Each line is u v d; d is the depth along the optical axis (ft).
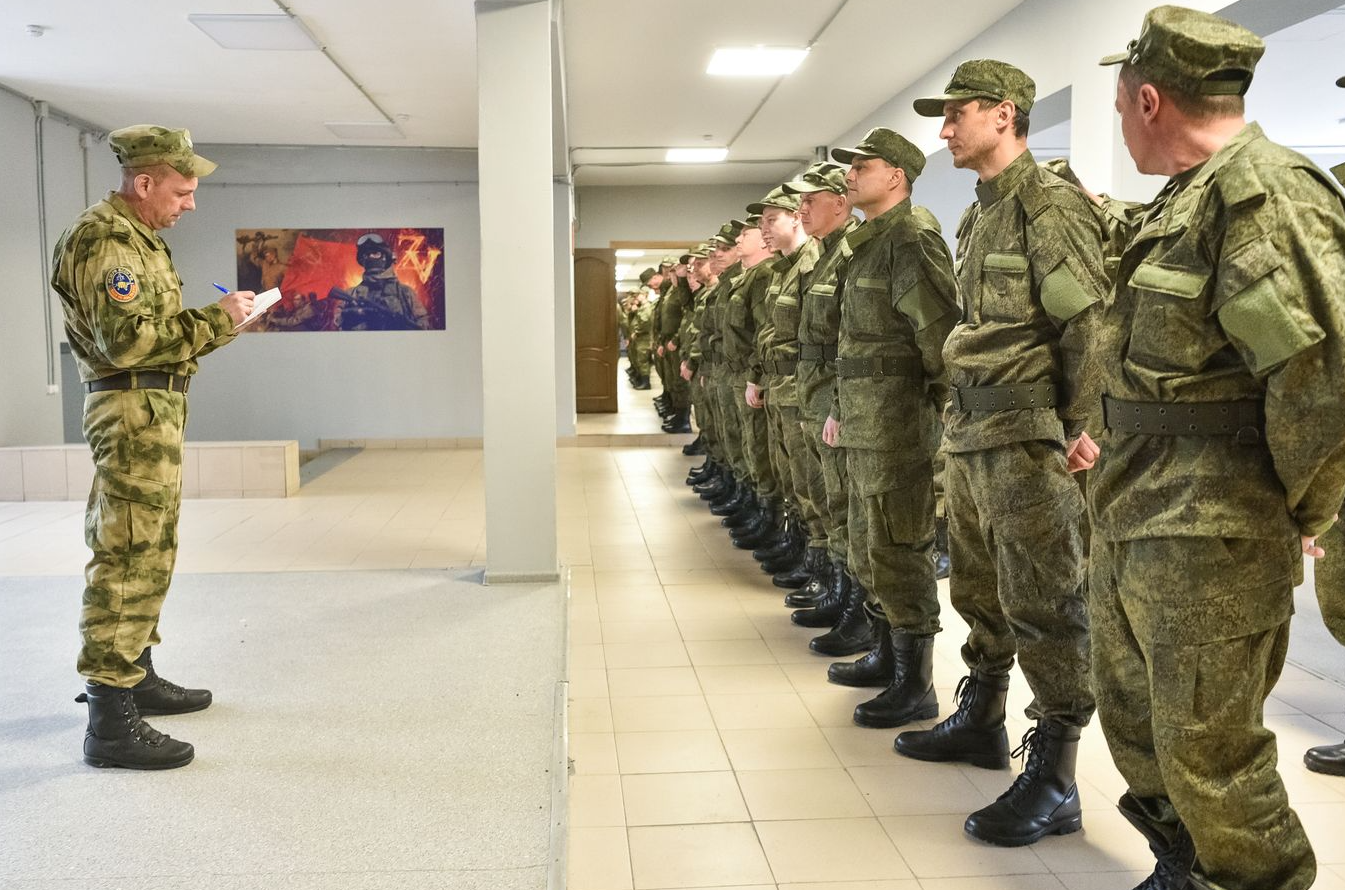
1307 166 6.24
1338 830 9.05
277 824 9.22
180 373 10.99
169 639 14.78
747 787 10.15
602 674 13.55
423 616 15.94
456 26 21.94
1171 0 15.55
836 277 13.58
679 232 47.88
